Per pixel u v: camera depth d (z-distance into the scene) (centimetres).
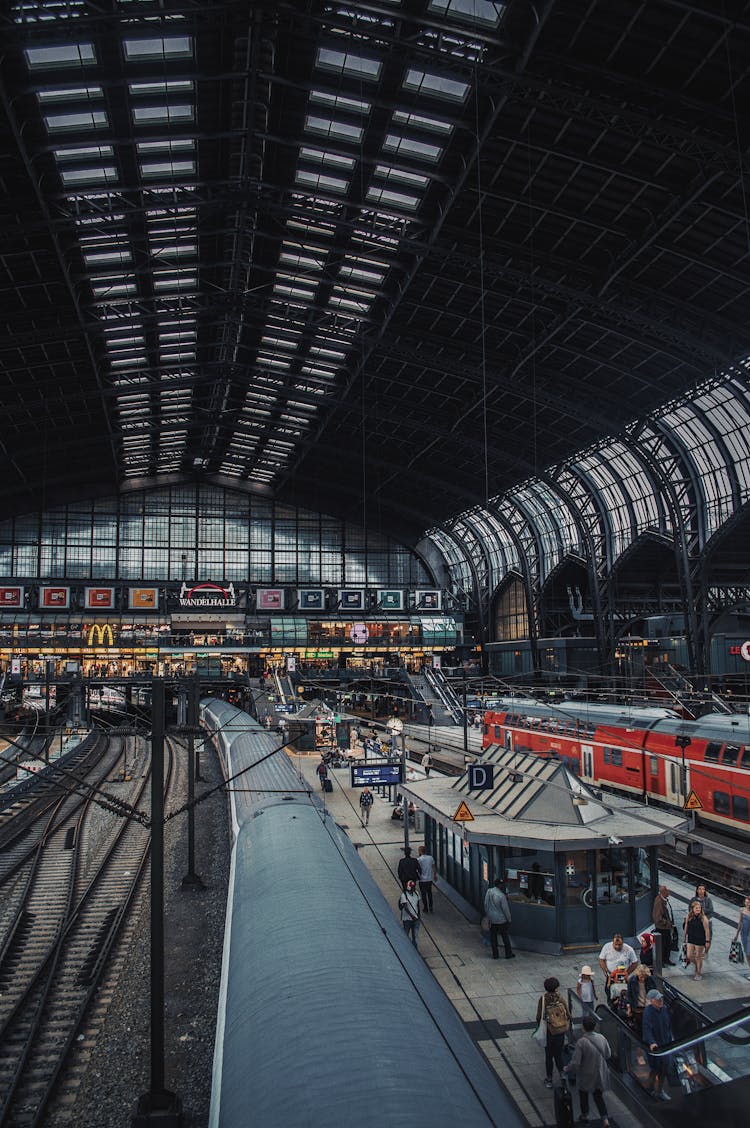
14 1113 1045
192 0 2602
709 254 3562
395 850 2348
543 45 2658
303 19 2628
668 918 1470
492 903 1502
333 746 4509
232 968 893
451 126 3180
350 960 798
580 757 3372
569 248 3800
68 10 2581
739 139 2778
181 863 2444
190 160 3512
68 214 3650
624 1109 930
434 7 2617
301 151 3522
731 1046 774
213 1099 665
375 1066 573
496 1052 1128
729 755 2441
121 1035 1263
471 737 4681
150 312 4881
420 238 3909
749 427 4556
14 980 1516
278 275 4644
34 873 2328
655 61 2642
